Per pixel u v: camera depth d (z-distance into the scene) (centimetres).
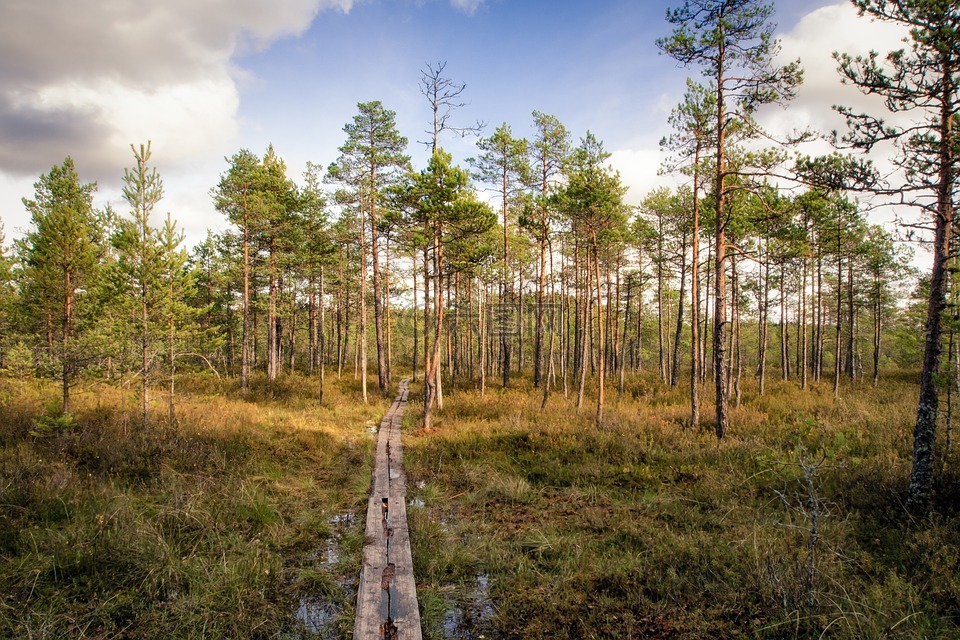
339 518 720
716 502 725
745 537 568
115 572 497
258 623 432
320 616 462
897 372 3155
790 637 390
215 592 474
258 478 870
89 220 1823
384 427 1543
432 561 555
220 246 2478
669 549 562
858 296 2955
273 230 2394
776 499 716
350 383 2689
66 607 436
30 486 684
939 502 637
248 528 653
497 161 2164
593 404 1852
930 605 415
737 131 1243
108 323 1120
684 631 417
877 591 426
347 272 2962
